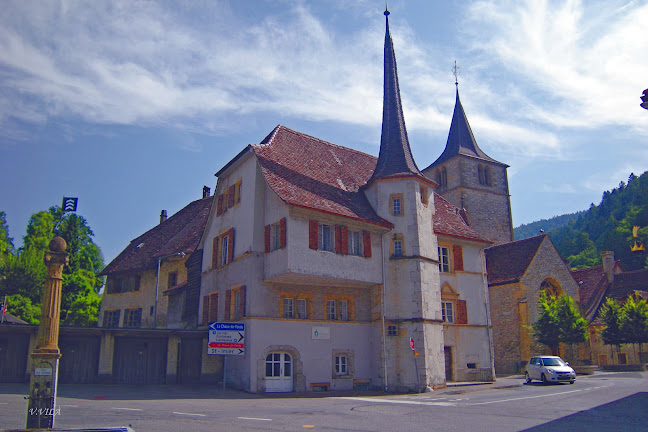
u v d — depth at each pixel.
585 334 39.78
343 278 26.25
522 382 32.03
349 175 32.25
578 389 25.25
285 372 25.66
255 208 26.95
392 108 33.09
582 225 157.38
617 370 45.03
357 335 27.98
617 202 141.38
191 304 33.31
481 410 16.83
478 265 35.47
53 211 59.44
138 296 42.28
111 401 19.11
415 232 28.73
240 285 26.52
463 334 33.22
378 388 27.38
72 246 57.56
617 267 66.25
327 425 13.28
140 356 28.16
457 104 69.50
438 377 27.59
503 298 43.44
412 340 27.03
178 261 38.91
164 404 18.39
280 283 26.48
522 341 41.38
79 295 55.00
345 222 27.19
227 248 29.52
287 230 24.89
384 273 28.47
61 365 26.45
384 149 31.95
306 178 28.52
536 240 45.78
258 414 15.56
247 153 28.31
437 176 68.50
